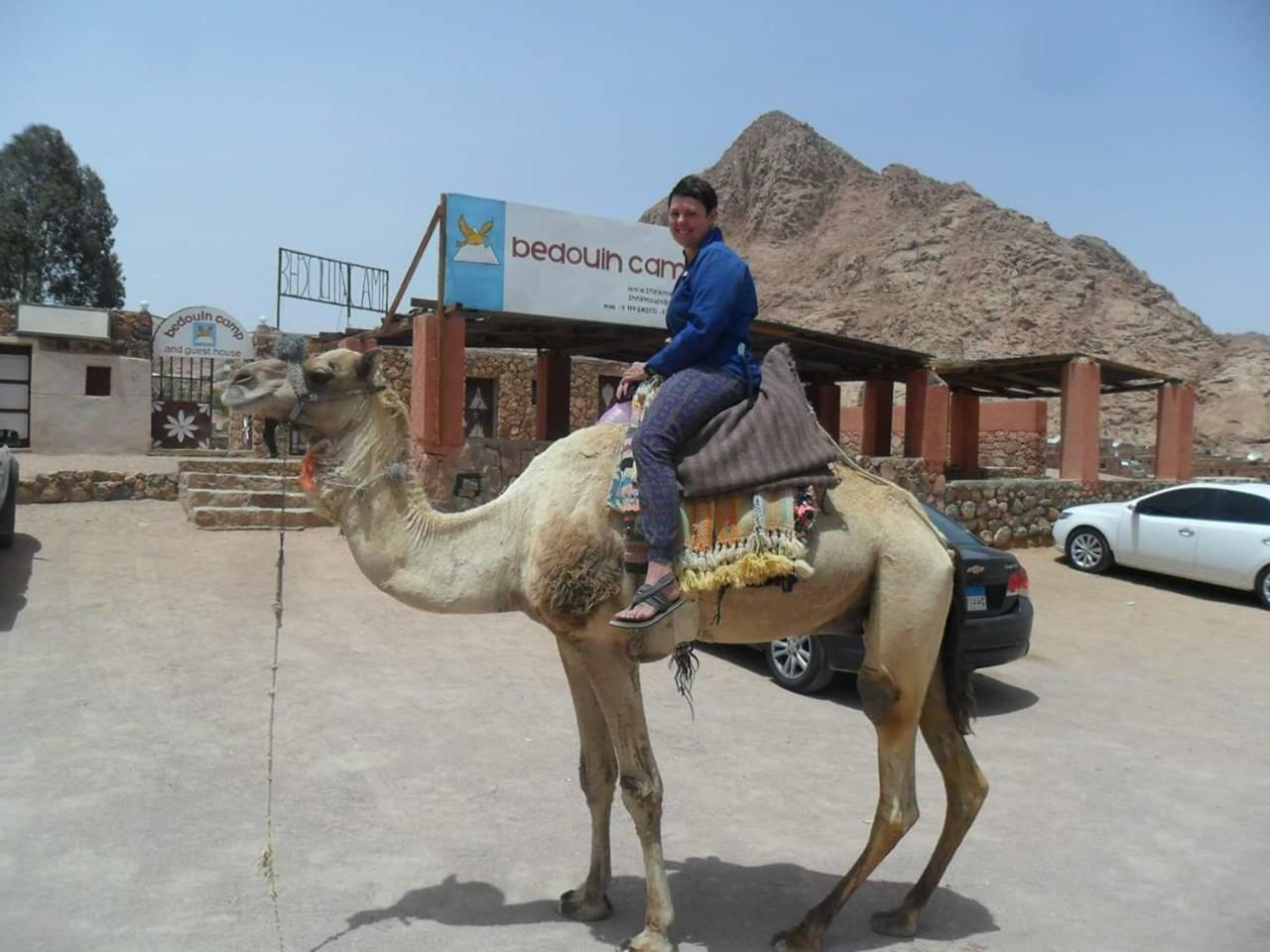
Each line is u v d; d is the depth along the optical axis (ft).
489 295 41.32
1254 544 45.19
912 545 13.56
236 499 44.32
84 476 47.93
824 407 72.23
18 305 59.62
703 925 14.01
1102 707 28.14
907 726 13.60
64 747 19.69
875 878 15.96
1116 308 316.19
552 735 22.03
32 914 13.19
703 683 28.09
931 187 451.53
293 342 12.50
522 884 14.93
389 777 19.03
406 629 30.91
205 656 26.48
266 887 14.30
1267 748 24.58
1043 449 93.97
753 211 476.54
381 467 12.78
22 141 153.89
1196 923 14.64
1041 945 13.84
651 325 44.91
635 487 12.44
